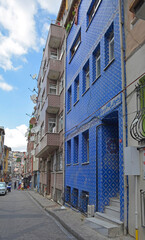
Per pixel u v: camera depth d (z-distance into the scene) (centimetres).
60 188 1620
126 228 646
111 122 937
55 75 2020
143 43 654
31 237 690
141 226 566
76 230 723
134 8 569
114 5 873
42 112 2308
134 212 617
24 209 1405
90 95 1097
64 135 1605
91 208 909
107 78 894
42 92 2505
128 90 711
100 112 940
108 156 907
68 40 1725
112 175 892
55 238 682
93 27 1129
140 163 598
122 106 728
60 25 2133
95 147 978
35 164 3741
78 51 1391
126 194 659
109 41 973
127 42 745
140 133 608
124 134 698
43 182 2644
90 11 1255
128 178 662
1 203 1770
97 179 920
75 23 1455
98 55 1105
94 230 706
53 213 1126
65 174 1529
